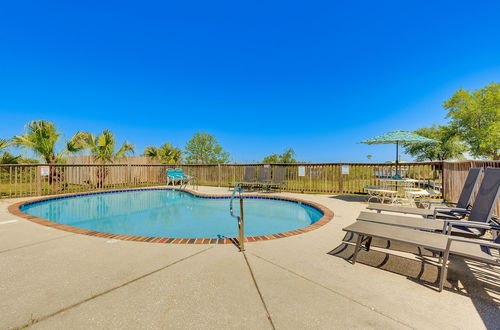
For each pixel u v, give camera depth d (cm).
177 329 142
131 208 683
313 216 575
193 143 1897
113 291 185
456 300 177
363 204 602
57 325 144
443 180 637
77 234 338
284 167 854
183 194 914
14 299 173
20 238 320
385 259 254
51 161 927
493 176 260
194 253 270
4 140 818
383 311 162
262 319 152
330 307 166
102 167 1003
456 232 250
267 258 256
